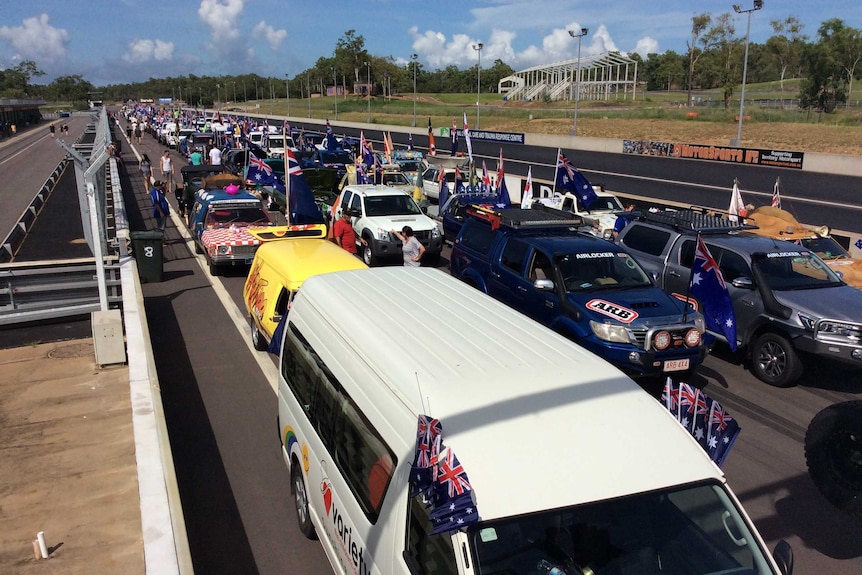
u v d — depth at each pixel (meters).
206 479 6.74
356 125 78.75
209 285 14.63
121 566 5.23
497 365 4.12
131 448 7.18
